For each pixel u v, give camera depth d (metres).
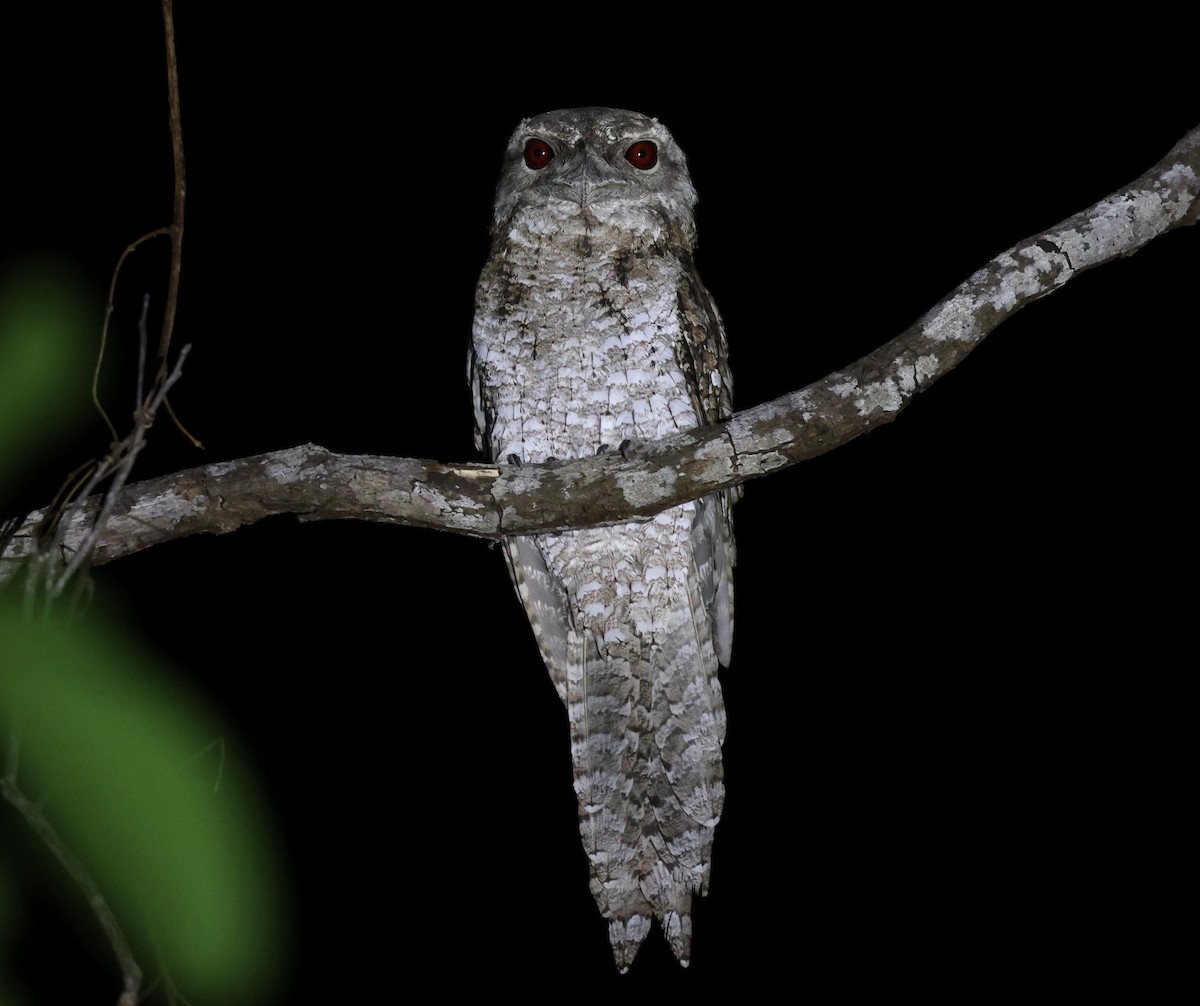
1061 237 2.56
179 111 2.16
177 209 2.15
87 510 2.56
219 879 0.52
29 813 0.86
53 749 0.53
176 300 2.15
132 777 0.52
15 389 0.61
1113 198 2.56
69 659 0.56
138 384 1.83
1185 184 2.56
